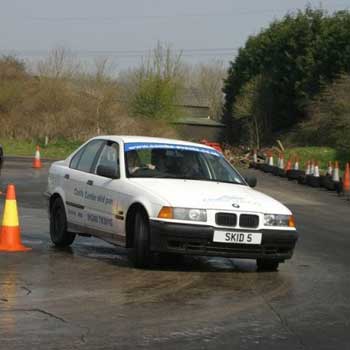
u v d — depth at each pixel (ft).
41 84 221.46
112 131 217.56
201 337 26.27
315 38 218.18
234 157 190.90
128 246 39.70
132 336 26.09
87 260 41.37
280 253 38.81
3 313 28.68
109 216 40.81
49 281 34.99
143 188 38.91
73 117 215.51
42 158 176.04
